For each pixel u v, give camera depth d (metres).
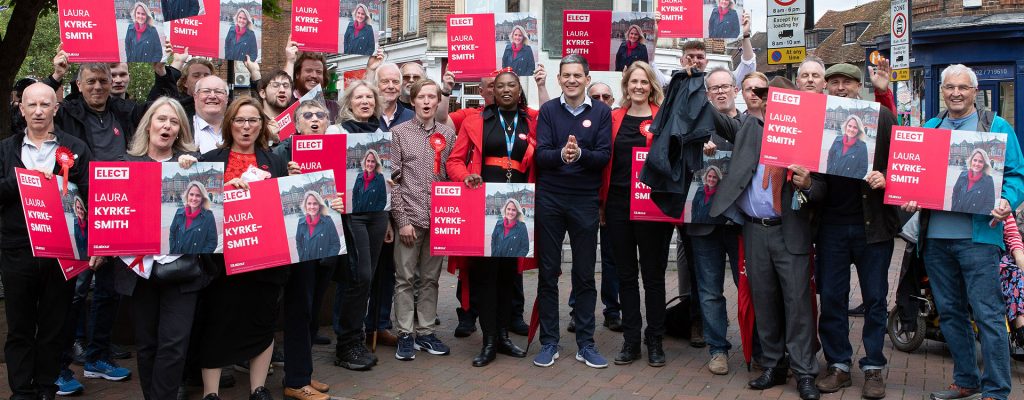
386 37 28.23
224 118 5.69
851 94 6.59
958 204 5.68
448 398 6.23
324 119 6.52
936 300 6.07
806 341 6.29
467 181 6.81
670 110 6.31
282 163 5.87
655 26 8.50
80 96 6.75
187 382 6.24
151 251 5.20
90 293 7.47
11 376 5.71
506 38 7.91
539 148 6.89
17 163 5.56
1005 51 22.55
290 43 7.94
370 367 6.95
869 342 6.22
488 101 7.93
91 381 6.52
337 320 7.33
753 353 7.01
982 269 5.77
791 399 6.23
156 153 5.48
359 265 6.79
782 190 6.24
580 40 8.48
